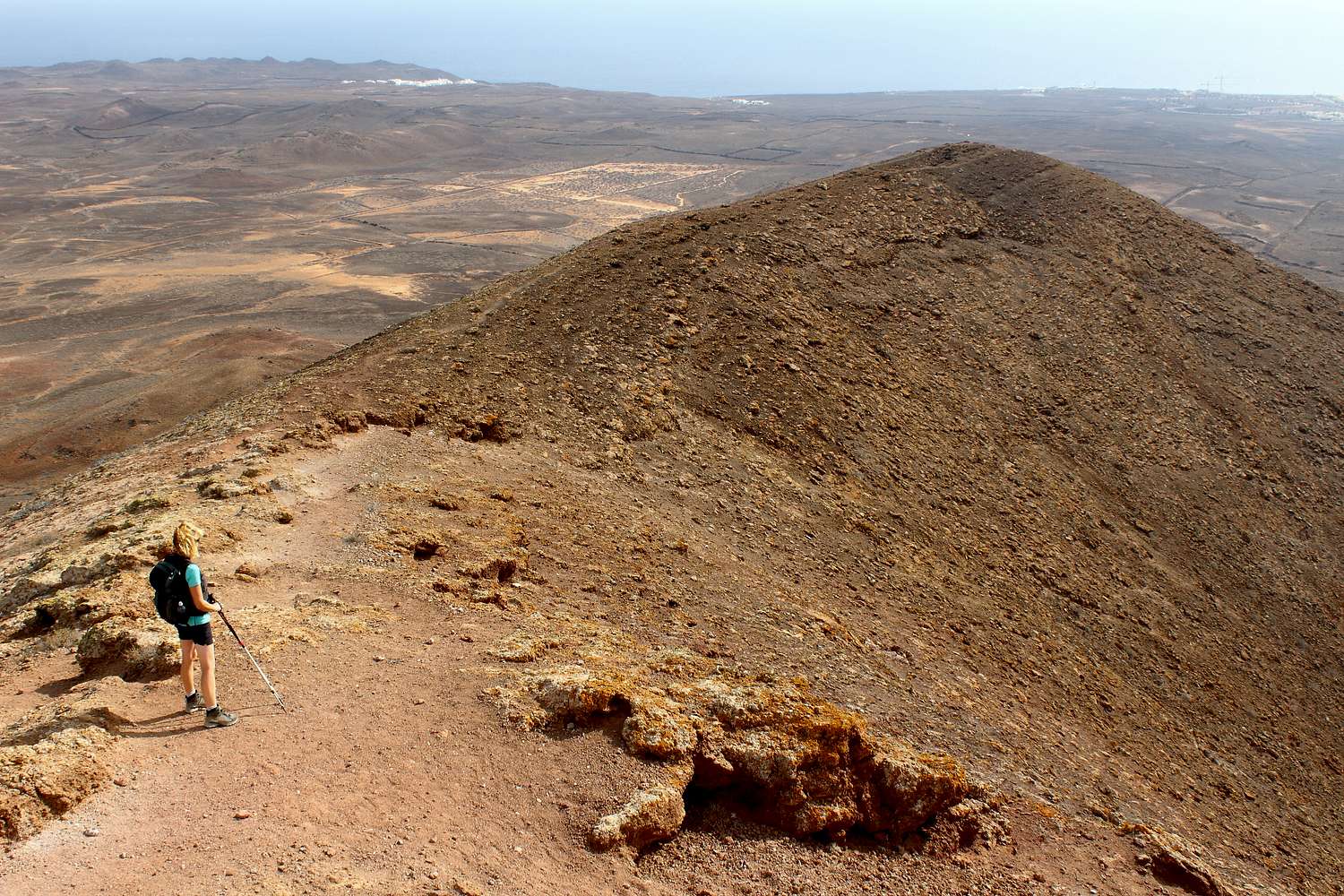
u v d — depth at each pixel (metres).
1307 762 26.25
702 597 18.50
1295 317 51.25
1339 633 33.94
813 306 37.81
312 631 11.73
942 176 54.25
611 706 10.73
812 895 9.54
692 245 39.28
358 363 28.09
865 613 22.08
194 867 6.91
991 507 31.53
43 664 10.98
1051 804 14.12
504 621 13.59
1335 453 43.00
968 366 38.94
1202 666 28.69
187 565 8.96
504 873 7.90
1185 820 18.45
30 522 20.39
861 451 30.83
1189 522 36.03
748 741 10.77
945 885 10.67
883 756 11.58
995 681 21.47
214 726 9.05
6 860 6.74
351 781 8.56
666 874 9.04
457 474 21.02
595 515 21.02
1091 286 47.53
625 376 29.27
